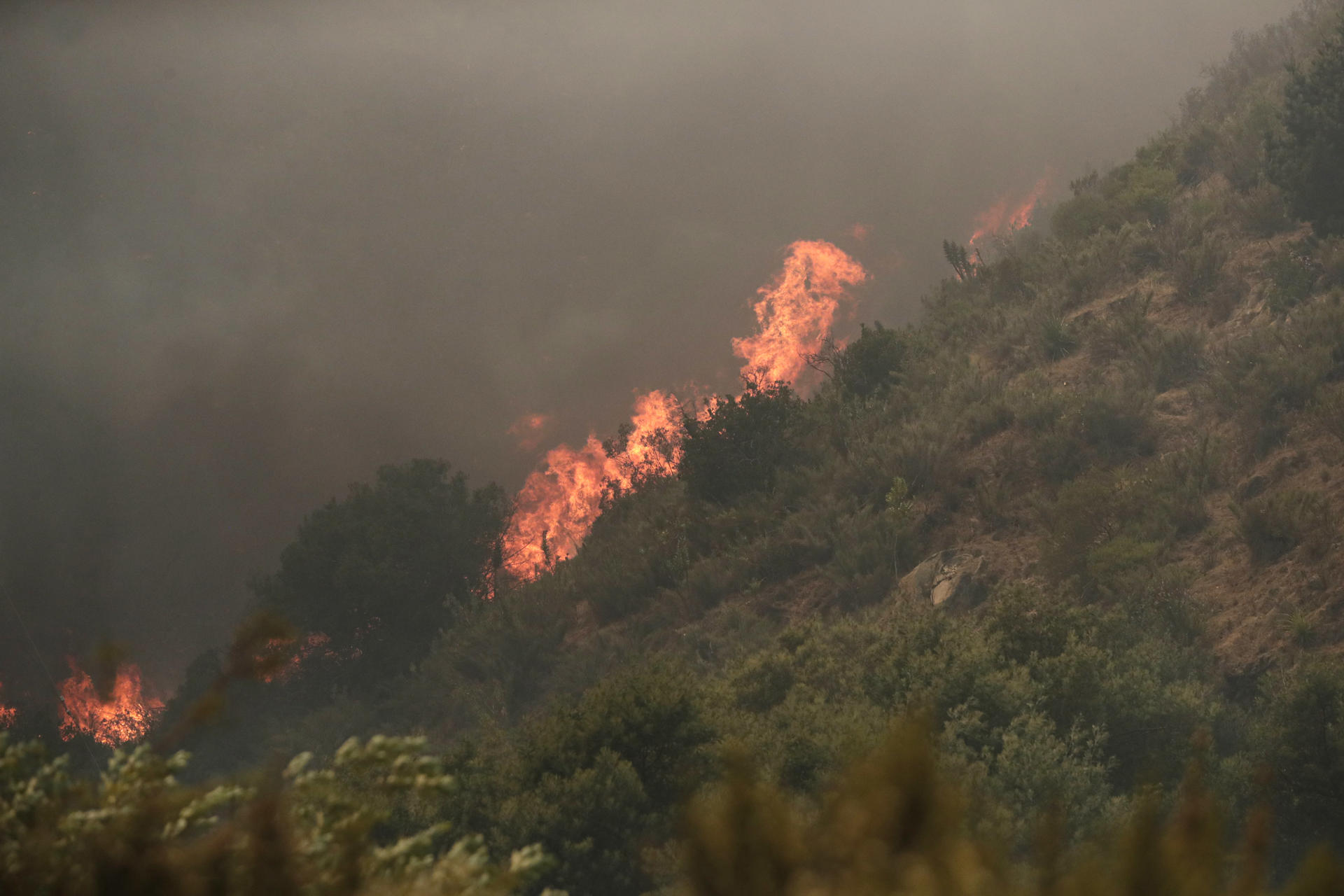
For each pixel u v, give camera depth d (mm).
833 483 77812
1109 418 67312
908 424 78812
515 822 35219
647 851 33031
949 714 37500
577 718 40219
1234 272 76250
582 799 35562
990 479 70250
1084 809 31359
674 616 77688
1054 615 44156
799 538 75000
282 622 4965
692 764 37500
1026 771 32750
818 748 35438
